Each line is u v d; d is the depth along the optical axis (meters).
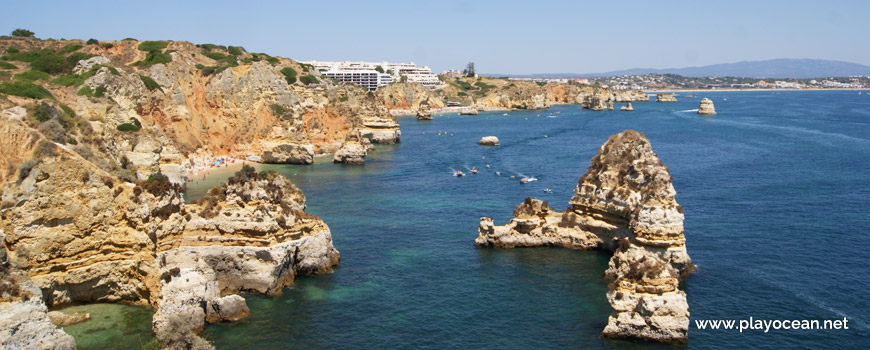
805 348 45.00
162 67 133.88
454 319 50.62
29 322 37.81
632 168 65.12
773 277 59.03
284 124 137.25
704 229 75.56
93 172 48.06
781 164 127.50
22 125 48.50
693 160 135.88
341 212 87.38
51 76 117.50
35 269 45.47
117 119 100.69
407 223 81.00
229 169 125.56
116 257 48.31
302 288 56.38
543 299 54.75
